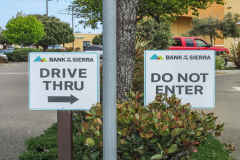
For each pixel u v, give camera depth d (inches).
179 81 119.0
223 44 1299.2
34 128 224.4
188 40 734.5
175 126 101.7
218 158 148.3
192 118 113.7
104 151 84.6
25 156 138.9
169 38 578.6
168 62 118.9
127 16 183.3
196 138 103.5
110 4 81.0
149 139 102.6
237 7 1270.9
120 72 186.4
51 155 140.1
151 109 118.4
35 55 110.3
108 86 82.5
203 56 117.9
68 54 110.0
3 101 332.8
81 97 110.8
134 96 137.0
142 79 249.8
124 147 105.2
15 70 721.0
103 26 82.1
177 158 107.7
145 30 567.5
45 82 110.9
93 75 110.1
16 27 1259.2
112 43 81.9
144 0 314.7
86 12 394.0
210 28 1087.0
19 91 404.5
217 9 1246.3
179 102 114.4
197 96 119.0
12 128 223.8
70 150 112.3
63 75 110.4
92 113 107.7
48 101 111.2
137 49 300.4
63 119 111.7
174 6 327.3
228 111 285.7
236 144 188.4
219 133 119.2
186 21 1259.8
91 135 110.9
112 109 83.3
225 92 401.7
